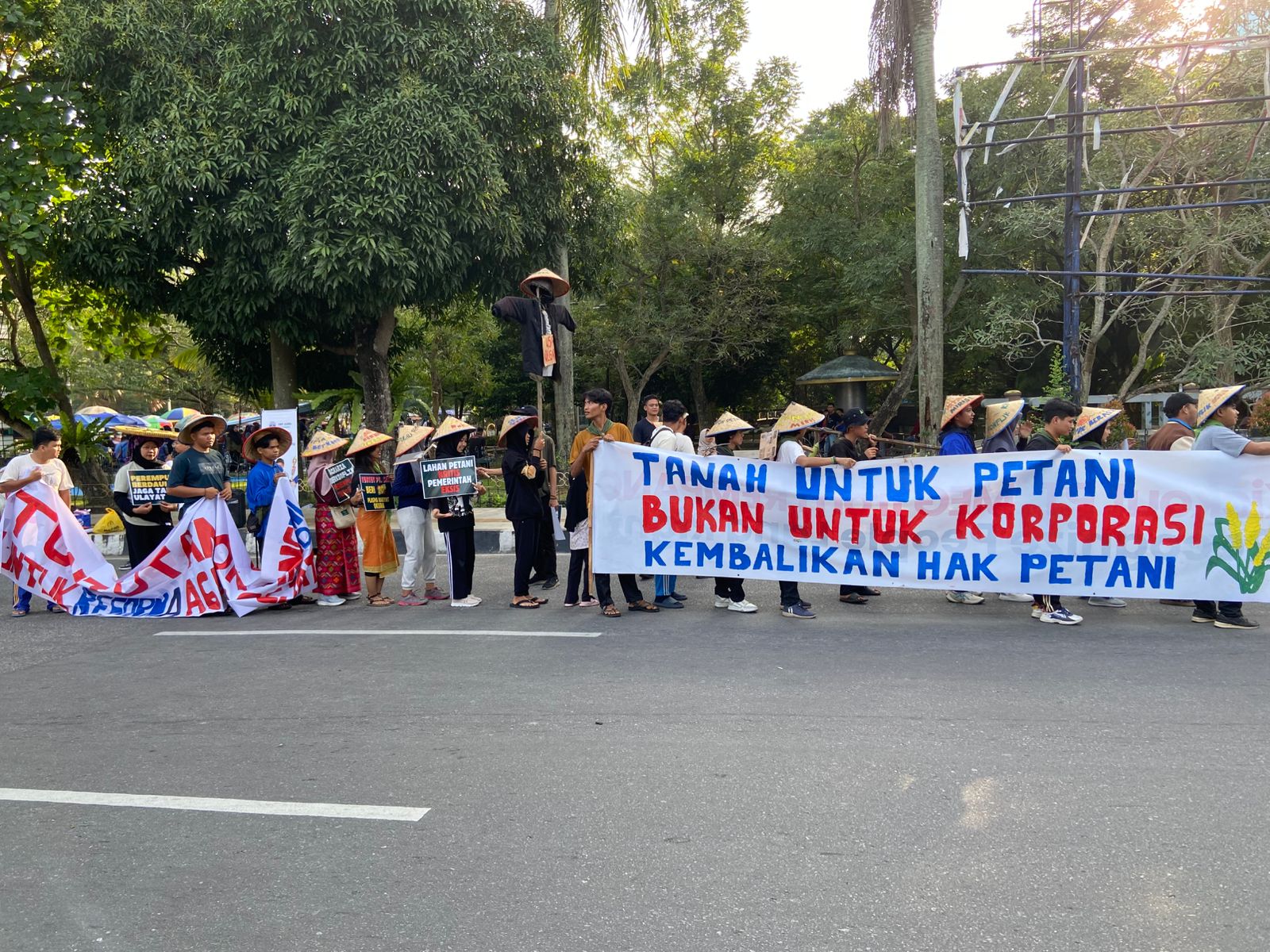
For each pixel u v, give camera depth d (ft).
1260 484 21.02
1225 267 61.41
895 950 8.59
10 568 27.17
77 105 47.47
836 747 13.88
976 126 39.17
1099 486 21.94
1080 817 11.32
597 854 10.74
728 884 9.95
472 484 25.99
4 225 45.21
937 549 22.97
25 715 16.88
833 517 23.39
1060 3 53.98
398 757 14.06
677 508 24.04
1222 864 10.11
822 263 87.15
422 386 103.55
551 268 53.16
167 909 9.78
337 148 42.11
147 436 29.53
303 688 18.04
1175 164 54.19
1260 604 24.18
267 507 26.91
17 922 9.60
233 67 43.45
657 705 16.16
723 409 111.75
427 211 43.01
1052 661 18.49
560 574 32.40
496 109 46.06
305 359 65.67
